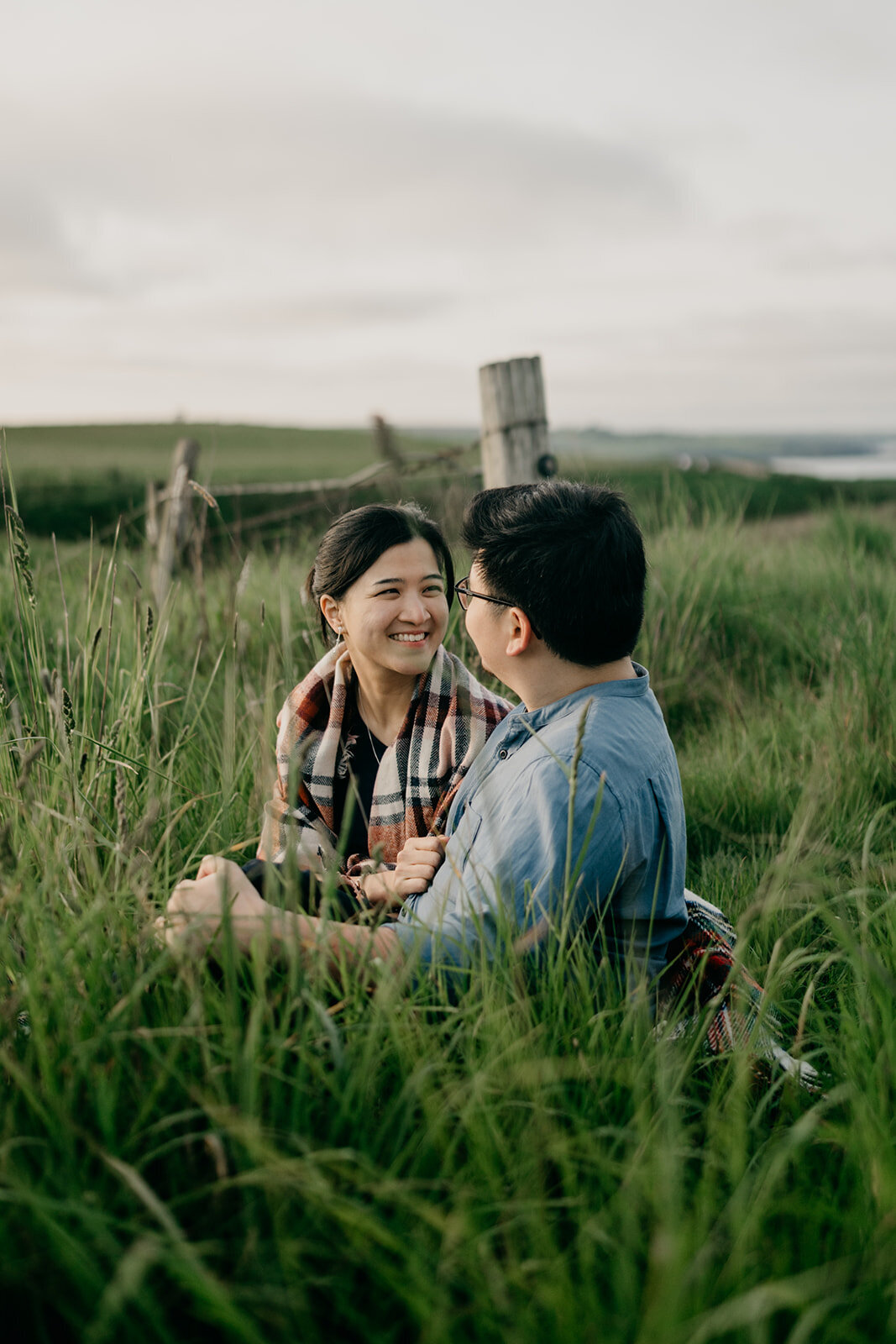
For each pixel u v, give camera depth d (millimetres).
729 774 3061
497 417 4875
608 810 1492
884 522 7578
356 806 2189
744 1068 1276
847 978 1852
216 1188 1037
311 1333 991
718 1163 1169
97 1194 1062
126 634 2992
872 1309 1046
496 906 1459
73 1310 1002
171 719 2740
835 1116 1432
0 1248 1021
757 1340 887
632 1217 1027
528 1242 1118
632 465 16125
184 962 1312
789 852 1496
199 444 5000
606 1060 1302
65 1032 1238
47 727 2068
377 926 1431
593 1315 977
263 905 1466
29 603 2168
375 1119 1263
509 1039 1298
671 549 5238
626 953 1640
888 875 2113
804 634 4520
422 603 1936
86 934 1354
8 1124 1145
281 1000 1383
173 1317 1050
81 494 21922
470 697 2049
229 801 1636
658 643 4105
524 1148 1154
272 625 3400
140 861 1482
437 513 4508
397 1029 1289
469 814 1715
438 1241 1089
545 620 1613
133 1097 1211
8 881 1375
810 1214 1158
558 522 1586
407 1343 1063
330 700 2174
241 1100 1140
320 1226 1086
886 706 3381
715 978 1692
